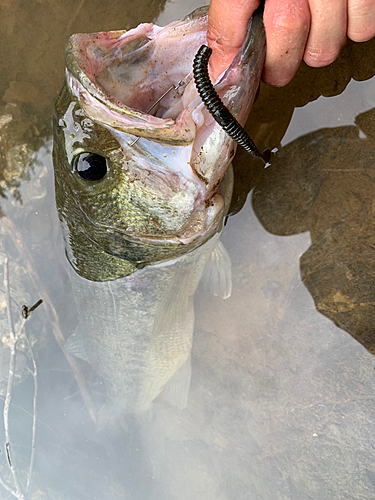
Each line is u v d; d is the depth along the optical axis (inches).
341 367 11.9
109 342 13.6
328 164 11.1
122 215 10.1
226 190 11.4
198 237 11.0
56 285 16.5
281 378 12.9
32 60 14.1
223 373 13.9
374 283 11.0
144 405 15.6
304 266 11.9
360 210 10.9
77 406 18.0
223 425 14.2
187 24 9.4
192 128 9.0
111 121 8.7
